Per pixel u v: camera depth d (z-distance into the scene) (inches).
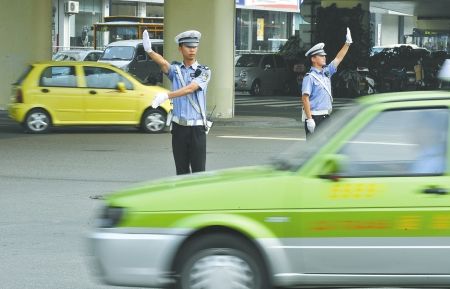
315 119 1202.0
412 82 3821.4
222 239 590.2
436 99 599.8
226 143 1840.6
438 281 575.8
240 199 587.8
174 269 595.2
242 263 589.0
